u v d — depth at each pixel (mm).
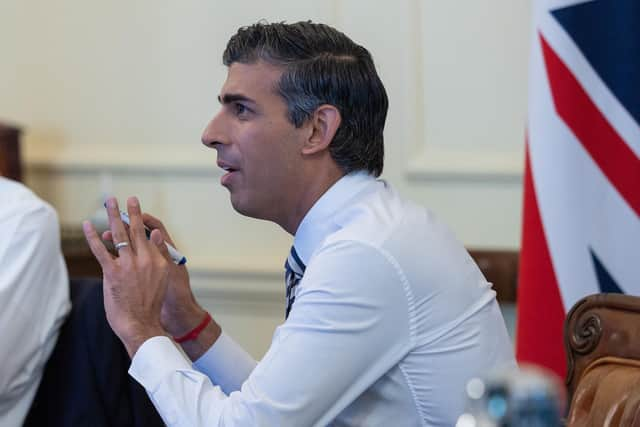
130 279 3010
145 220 3410
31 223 4387
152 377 2893
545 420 1490
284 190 3084
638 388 2803
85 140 7773
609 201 4719
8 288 4211
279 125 3029
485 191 6734
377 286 2809
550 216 4797
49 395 4406
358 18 6879
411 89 6789
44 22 7793
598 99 4750
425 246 2912
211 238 7523
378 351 2834
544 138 4828
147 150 7605
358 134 3072
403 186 6891
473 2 6652
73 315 4426
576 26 4785
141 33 7566
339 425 2963
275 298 7359
